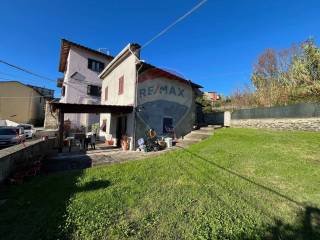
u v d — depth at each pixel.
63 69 30.12
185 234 3.67
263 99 19.08
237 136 12.27
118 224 3.99
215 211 4.43
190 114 16.06
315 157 7.32
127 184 6.12
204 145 10.95
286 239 3.47
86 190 5.66
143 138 12.51
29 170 6.91
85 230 3.78
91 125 23.08
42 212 4.41
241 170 6.82
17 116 33.56
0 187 5.83
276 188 5.36
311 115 11.42
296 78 17.45
